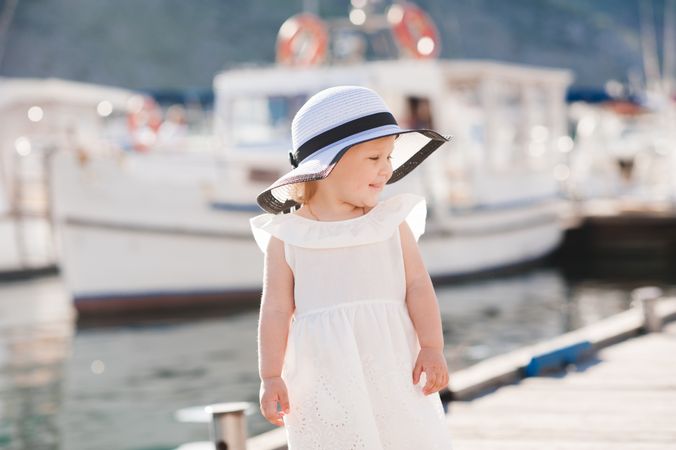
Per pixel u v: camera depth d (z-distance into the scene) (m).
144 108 20.12
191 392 9.42
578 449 4.96
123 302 14.16
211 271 14.51
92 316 14.06
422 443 3.11
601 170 25.59
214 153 15.32
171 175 15.51
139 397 9.27
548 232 20.08
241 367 10.52
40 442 7.87
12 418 8.62
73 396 9.39
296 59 16.86
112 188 14.00
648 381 6.37
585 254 21.31
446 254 16.69
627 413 5.62
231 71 15.63
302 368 3.14
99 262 14.03
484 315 13.90
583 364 7.00
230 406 4.63
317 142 3.09
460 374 6.43
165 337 12.45
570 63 51.00
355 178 3.13
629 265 19.73
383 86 15.24
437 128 15.87
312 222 3.18
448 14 49.59
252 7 49.72
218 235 14.48
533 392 6.21
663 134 27.95
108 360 11.06
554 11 53.56
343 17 47.91
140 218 14.12
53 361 11.08
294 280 3.19
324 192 3.21
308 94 15.20
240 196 14.64
